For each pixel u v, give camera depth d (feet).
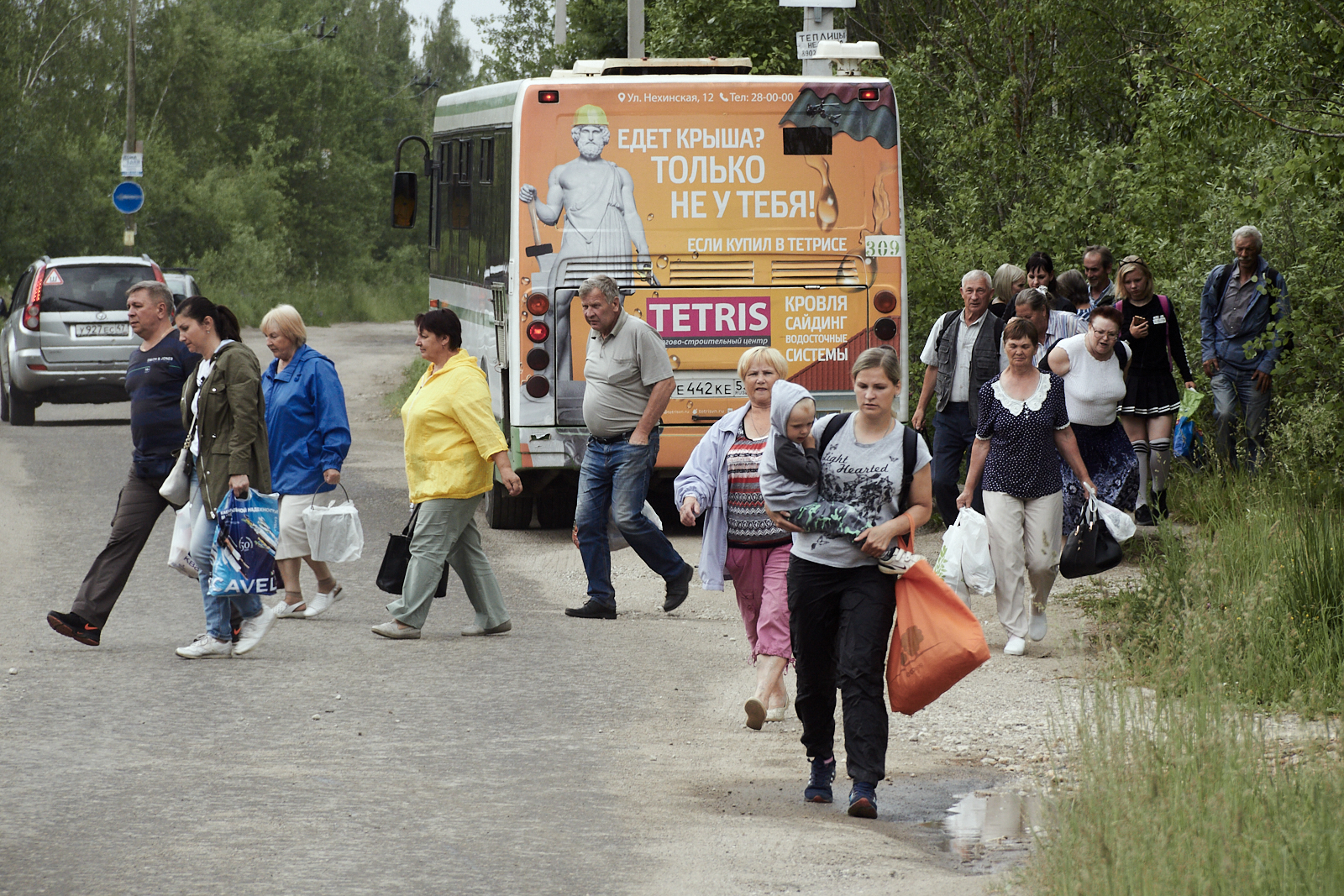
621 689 54.24
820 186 85.66
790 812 40.50
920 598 40.42
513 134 84.58
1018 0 110.22
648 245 84.84
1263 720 44.50
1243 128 75.46
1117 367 66.13
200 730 47.98
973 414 75.46
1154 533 78.13
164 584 75.41
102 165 361.51
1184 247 99.30
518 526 94.32
